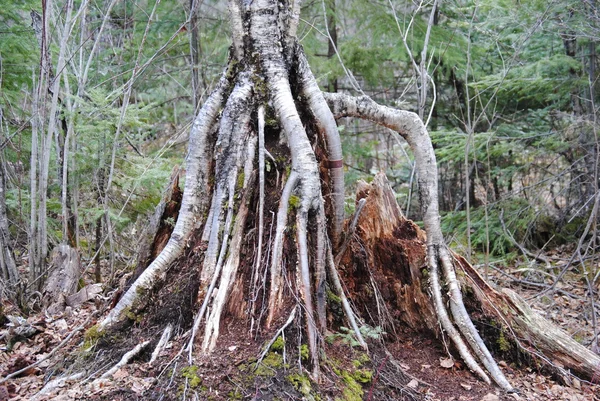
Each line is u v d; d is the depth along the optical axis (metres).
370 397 3.70
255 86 4.38
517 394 4.13
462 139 9.18
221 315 3.85
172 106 12.14
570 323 6.36
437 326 4.64
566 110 10.83
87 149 6.59
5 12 6.58
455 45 9.86
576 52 9.57
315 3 10.42
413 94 11.96
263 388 3.37
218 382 3.41
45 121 6.33
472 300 4.75
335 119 4.93
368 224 5.00
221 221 4.11
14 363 4.29
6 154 6.81
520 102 11.31
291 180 4.08
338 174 4.64
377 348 4.30
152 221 4.83
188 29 8.48
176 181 4.89
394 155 12.52
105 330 4.06
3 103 6.65
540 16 7.39
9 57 6.93
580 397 4.20
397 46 9.73
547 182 9.54
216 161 4.29
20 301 5.81
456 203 11.21
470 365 4.36
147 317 4.10
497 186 10.78
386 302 4.85
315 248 4.11
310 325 3.74
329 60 10.16
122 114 6.19
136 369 3.69
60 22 6.49
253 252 4.08
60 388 3.64
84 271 6.47
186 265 4.25
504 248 9.47
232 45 4.60
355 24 10.92
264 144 4.34
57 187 6.98
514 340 4.62
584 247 8.80
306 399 3.36
